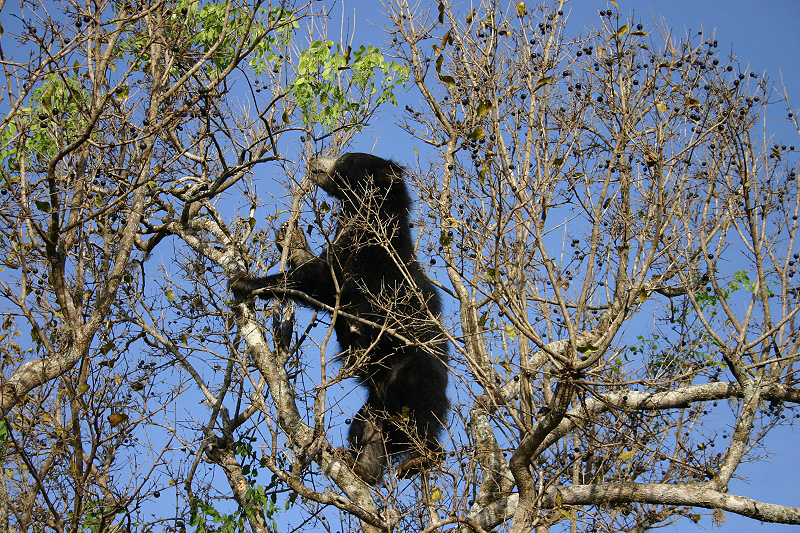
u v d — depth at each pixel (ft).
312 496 21.34
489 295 19.33
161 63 25.73
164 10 25.34
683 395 25.20
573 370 18.42
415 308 27.73
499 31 24.04
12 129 24.47
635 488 21.83
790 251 25.73
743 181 24.72
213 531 24.52
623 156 21.88
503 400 21.38
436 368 29.37
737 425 23.02
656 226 19.77
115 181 26.17
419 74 28.73
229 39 29.07
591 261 19.60
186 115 24.41
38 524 21.89
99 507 22.99
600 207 20.08
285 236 29.60
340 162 32.17
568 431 23.09
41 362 21.81
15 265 24.89
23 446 21.26
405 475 26.84
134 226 23.88
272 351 26.48
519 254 21.36
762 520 21.20
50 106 23.07
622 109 21.81
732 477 23.65
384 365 28.25
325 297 29.99
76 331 22.12
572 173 21.85
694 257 23.77
